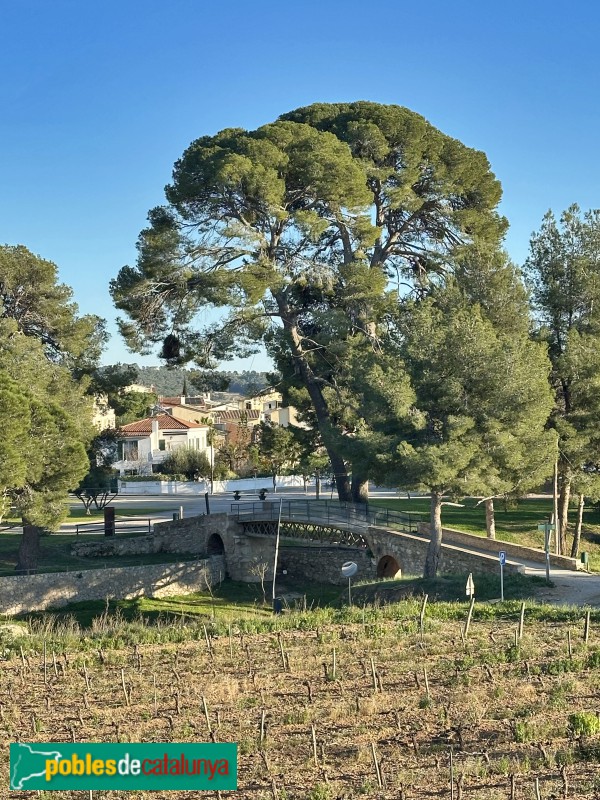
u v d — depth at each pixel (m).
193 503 71.06
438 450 36.34
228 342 51.97
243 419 99.12
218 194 49.69
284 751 18.50
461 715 20.11
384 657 25.72
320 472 67.75
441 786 15.98
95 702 23.36
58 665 27.45
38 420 42.66
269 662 26.25
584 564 40.41
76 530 56.50
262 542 53.56
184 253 50.03
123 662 27.67
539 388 38.25
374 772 16.97
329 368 54.38
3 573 45.91
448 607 31.83
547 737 18.36
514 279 45.19
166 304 51.19
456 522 52.34
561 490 48.59
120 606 46.44
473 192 55.34
